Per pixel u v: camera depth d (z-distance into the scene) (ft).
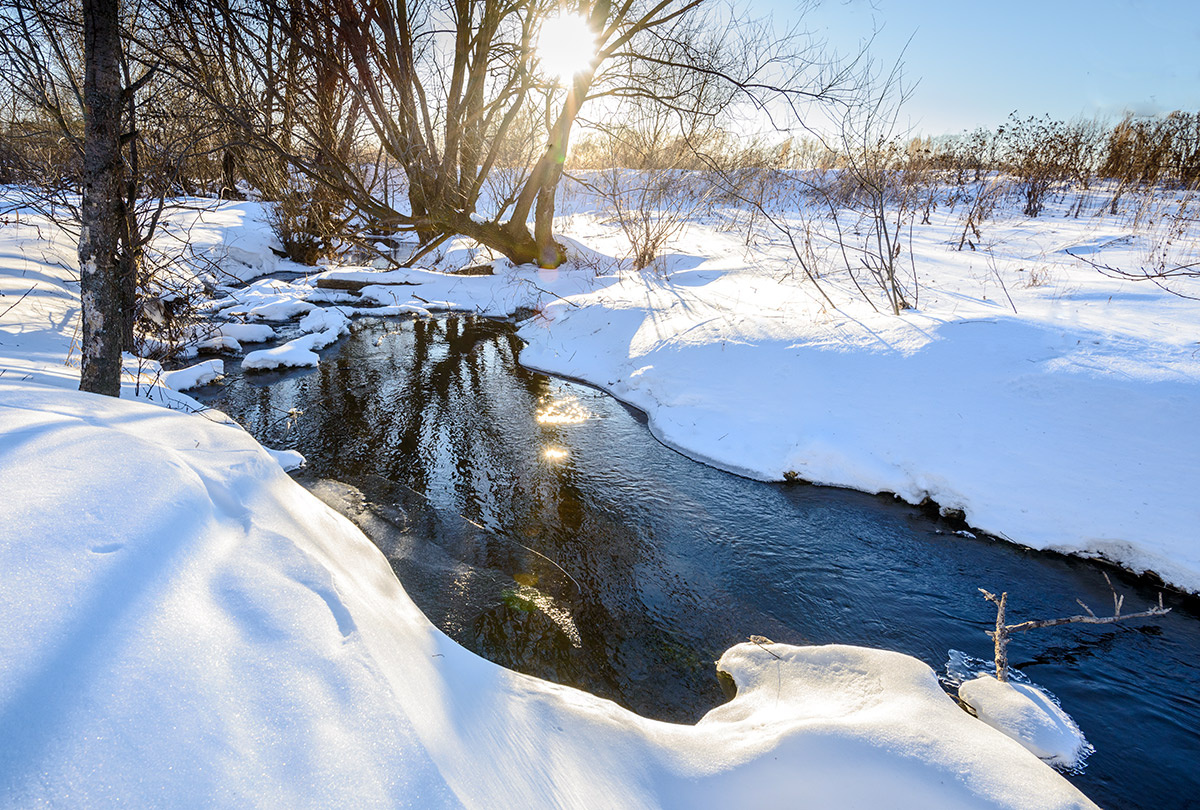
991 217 41.96
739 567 12.50
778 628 10.83
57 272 23.99
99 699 3.87
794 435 16.80
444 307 33.68
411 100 26.35
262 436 17.74
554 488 15.39
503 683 7.56
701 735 7.64
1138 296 19.71
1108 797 7.59
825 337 19.58
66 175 12.46
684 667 9.87
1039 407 14.52
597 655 10.02
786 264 30.91
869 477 15.31
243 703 4.40
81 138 11.32
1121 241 29.73
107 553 5.22
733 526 13.93
